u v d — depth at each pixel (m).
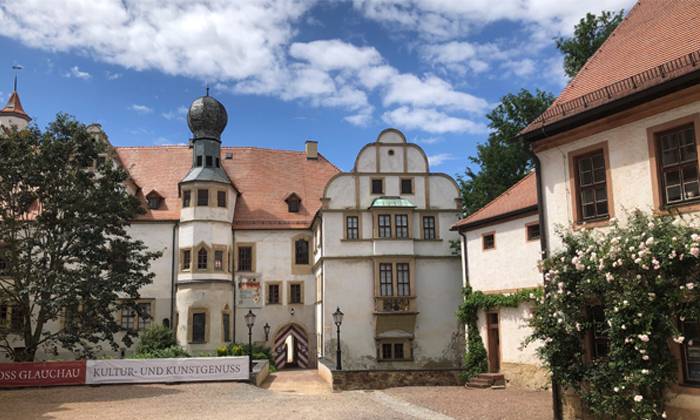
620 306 12.77
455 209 37.38
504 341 25.72
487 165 38.50
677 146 13.30
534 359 23.75
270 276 41.81
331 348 35.12
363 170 37.31
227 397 21.58
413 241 36.38
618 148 14.41
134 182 42.00
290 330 41.53
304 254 42.53
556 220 15.92
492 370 26.53
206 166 40.91
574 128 15.44
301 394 23.25
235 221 42.22
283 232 42.53
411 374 25.88
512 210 25.53
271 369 37.00
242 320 40.94
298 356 41.16
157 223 40.75
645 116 13.84
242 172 46.19
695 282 11.87
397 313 35.03
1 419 17.14
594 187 15.09
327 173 47.75
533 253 24.44
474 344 27.50
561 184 15.85
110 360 24.33
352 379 25.09
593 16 31.14
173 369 24.84
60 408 19.03
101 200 27.41
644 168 13.80
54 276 25.31
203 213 39.72
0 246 26.16
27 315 26.06
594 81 15.85
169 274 40.19
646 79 13.58
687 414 12.43
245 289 41.34
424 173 37.59
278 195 44.78
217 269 39.62
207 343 38.19
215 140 41.56
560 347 14.48
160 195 42.06
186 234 39.69
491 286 26.97
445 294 36.25
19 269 26.22
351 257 36.16
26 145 26.83
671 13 15.30
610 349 13.56
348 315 35.47
